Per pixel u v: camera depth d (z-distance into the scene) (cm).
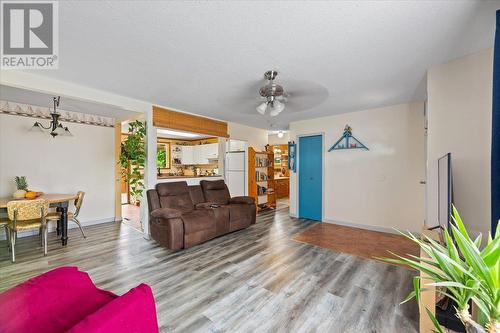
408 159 370
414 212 367
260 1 139
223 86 287
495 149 133
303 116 461
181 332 157
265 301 193
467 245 79
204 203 398
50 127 391
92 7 146
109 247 319
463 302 82
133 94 321
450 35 173
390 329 161
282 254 295
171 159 714
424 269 90
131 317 83
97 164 456
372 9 145
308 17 153
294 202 515
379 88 294
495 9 143
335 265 262
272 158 632
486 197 188
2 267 254
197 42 187
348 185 434
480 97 196
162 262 269
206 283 221
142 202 388
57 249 310
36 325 90
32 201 279
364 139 412
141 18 156
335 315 175
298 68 235
